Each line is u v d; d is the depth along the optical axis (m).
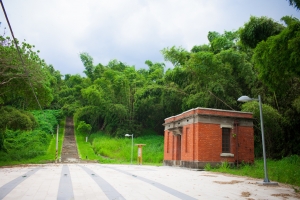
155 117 44.91
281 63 10.02
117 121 44.03
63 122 54.81
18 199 6.64
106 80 44.97
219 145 19.41
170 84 34.28
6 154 28.50
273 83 11.63
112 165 22.30
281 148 25.41
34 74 21.08
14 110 24.41
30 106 26.77
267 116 21.33
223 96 26.06
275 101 23.72
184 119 21.47
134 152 31.73
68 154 33.66
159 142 36.22
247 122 20.67
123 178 11.74
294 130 24.11
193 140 19.48
